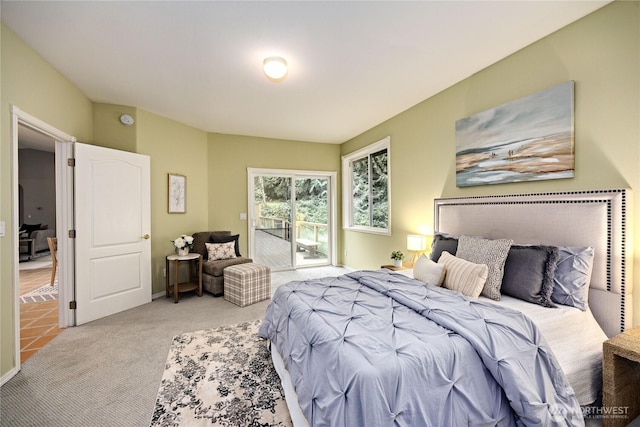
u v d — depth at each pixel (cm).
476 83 286
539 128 230
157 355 235
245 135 516
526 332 147
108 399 181
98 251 315
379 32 221
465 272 212
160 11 196
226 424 161
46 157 793
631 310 184
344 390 116
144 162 365
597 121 200
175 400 181
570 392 140
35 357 232
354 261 543
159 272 402
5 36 207
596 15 198
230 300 376
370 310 172
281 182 555
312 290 215
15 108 215
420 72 285
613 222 187
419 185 365
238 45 238
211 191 492
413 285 210
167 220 416
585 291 189
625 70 186
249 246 520
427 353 126
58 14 198
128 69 276
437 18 205
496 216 258
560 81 219
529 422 122
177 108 378
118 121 359
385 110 391
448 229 309
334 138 544
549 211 219
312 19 206
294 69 278
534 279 196
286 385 177
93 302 310
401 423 110
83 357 232
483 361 131
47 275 529
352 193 570
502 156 259
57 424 161
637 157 182
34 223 780
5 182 204
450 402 120
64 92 287
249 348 248
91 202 310
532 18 206
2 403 178
